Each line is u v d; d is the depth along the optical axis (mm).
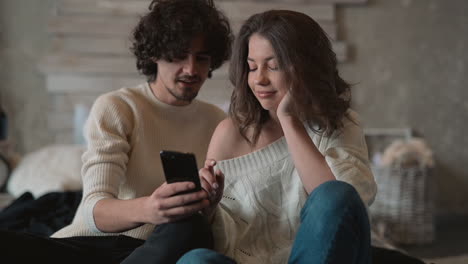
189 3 1536
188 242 1194
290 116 1310
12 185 2633
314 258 1045
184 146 1665
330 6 3787
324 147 1419
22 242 1224
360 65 3887
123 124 1540
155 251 1169
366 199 1272
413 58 3945
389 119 3947
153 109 1626
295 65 1287
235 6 3658
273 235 1418
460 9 3980
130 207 1261
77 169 2656
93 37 3553
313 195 1102
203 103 1758
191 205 1190
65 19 3508
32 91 3525
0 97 3473
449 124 4016
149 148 1580
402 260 1559
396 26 3912
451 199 4027
